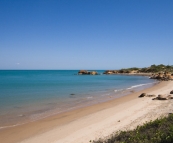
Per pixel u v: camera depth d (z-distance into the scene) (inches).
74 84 1967.3
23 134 458.0
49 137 434.9
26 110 717.3
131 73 5196.9
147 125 372.2
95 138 410.0
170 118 386.0
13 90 1355.8
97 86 1764.3
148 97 975.6
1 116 623.8
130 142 290.5
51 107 781.3
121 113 636.1
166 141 258.7
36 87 1599.4
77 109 741.3
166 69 5147.6
